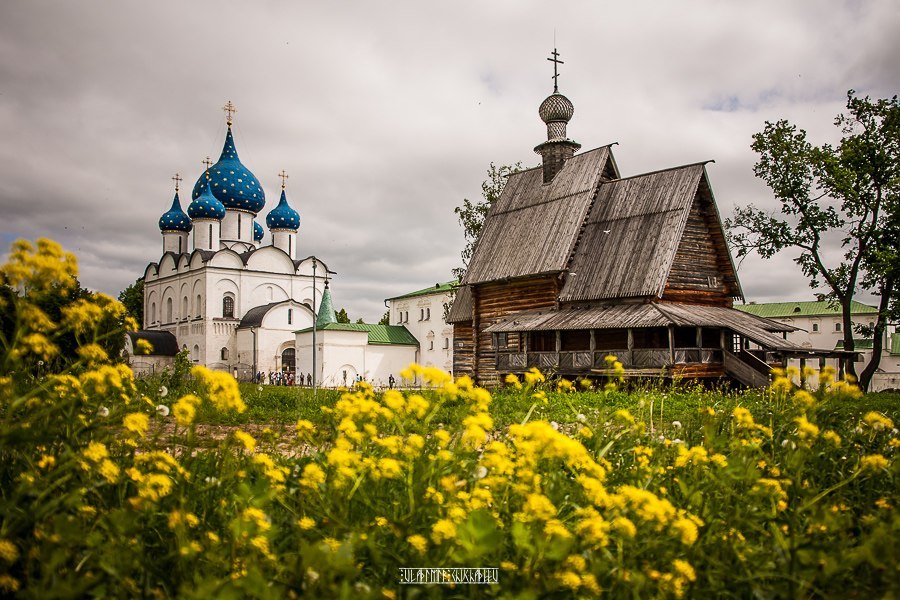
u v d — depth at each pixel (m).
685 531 3.04
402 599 2.91
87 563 3.07
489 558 3.12
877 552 3.05
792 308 70.69
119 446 4.41
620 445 5.25
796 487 4.12
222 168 66.19
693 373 22.00
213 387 3.83
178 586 2.96
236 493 3.73
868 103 30.33
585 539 2.98
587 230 27.98
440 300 58.00
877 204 30.47
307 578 2.75
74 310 3.86
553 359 25.50
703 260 26.59
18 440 3.29
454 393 4.35
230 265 62.38
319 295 67.50
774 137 31.11
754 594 3.14
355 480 3.61
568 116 32.31
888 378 62.59
